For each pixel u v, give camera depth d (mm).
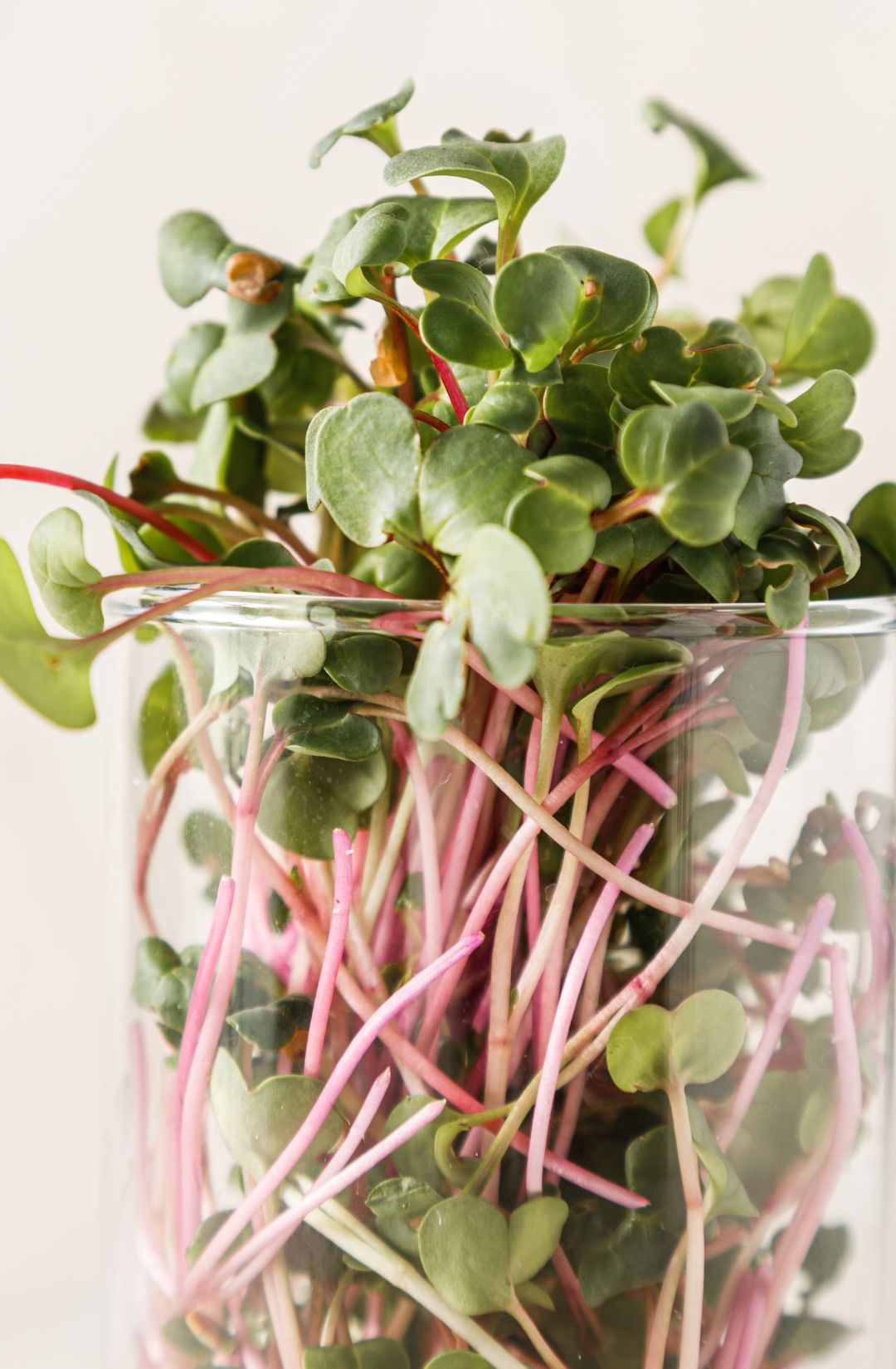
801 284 344
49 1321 455
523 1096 268
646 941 269
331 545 342
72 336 516
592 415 270
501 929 268
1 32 507
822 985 281
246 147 500
